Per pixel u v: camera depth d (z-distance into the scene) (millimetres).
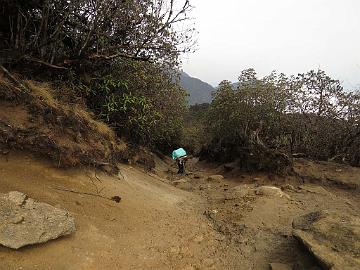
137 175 7992
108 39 7430
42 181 4848
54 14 6934
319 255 4191
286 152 11242
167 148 20391
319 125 13164
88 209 4855
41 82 6367
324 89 13273
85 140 6195
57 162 5270
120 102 8156
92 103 7992
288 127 13477
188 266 4543
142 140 10141
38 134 5180
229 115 14945
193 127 24672
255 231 6008
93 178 5797
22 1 6652
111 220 4930
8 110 5109
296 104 13422
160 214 5992
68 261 3752
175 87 12023
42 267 3514
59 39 6848
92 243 4211
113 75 8359
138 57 7680
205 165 17375
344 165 11641
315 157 13102
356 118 12852
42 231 3781
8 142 4812
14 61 6156
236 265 4898
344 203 8109
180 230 5586
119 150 8102
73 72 7121
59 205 4512
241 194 8102
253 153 11305
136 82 8789
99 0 6883
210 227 6117
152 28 7559
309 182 10172
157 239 5016
